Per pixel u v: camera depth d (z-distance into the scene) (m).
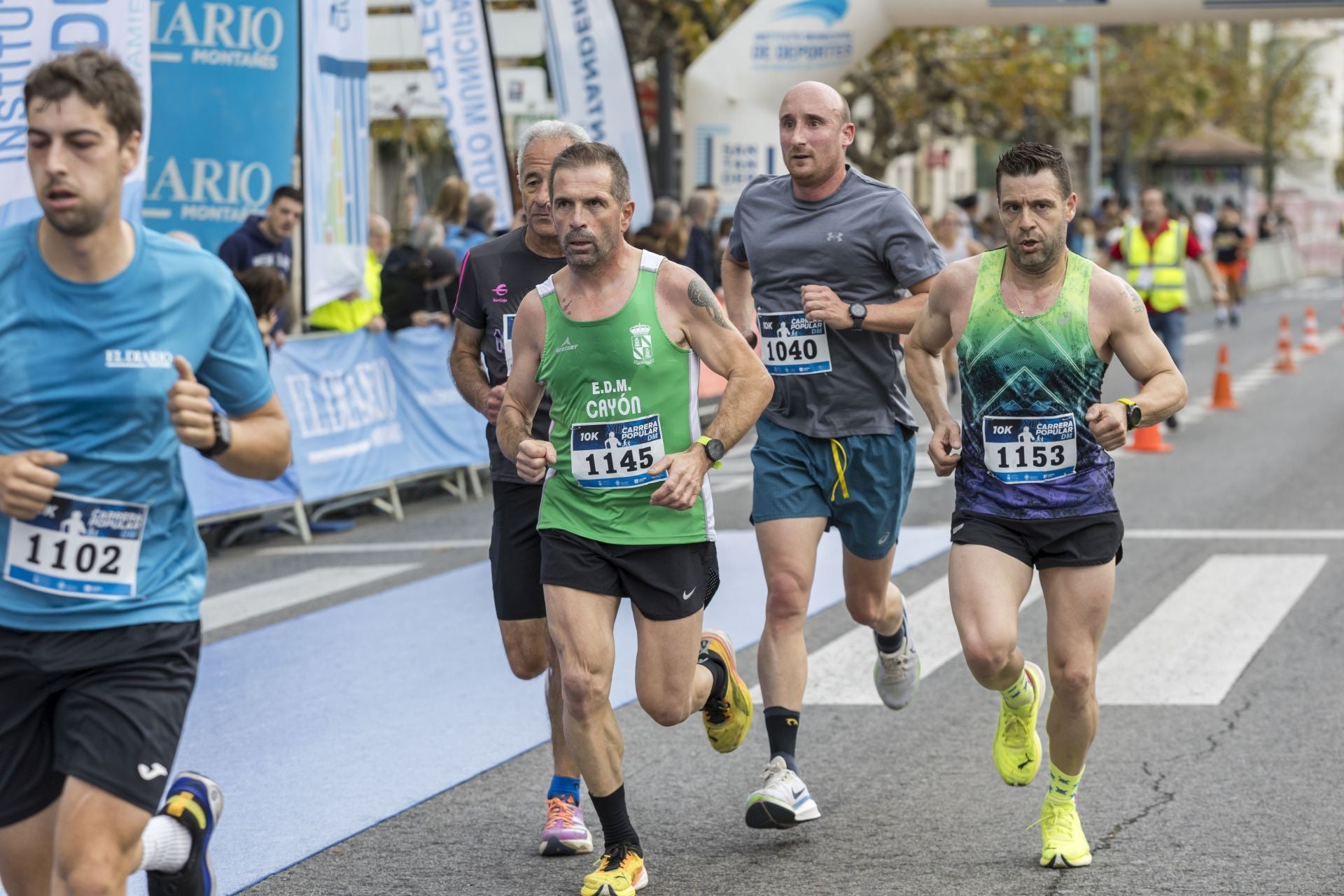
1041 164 7.12
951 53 43.53
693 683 7.32
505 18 27.95
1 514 5.18
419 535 17.73
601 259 6.88
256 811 8.55
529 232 8.28
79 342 5.14
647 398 6.98
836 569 15.05
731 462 23.30
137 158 5.12
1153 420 7.18
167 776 5.25
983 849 7.72
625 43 24.48
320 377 17.83
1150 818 8.11
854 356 8.66
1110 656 11.55
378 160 34.72
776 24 28.44
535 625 8.11
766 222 8.91
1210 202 82.31
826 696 10.67
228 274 5.44
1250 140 102.50
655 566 7.08
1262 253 70.19
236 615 13.59
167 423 5.30
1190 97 74.00
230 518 16.52
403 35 28.02
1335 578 14.12
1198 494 19.03
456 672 11.55
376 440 18.75
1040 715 10.20
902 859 7.60
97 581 5.22
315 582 15.02
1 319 5.12
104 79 4.96
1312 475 20.38
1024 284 7.30
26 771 5.34
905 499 8.95
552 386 7.08
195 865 5.86
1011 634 7.22
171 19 16.73
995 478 7.39
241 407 5.50
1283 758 9.09
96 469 5.20
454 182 21.67
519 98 28.14
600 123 24.50
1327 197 100.88
